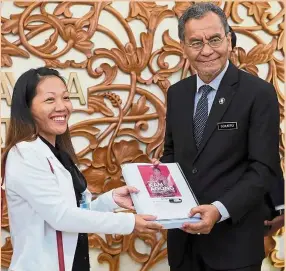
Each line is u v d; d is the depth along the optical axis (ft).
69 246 6.25
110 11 9.42
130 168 6.99
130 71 9.43
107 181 9.42
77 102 9.29
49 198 6.04
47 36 9.28
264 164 6.65
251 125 6.76
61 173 6.28
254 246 6.88
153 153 9.57
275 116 6.82
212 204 6.53
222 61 6.81
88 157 9.39
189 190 6.84
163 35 9.55
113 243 9.48
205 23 6.68
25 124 6.33
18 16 9.10
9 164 6.22
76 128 9.23
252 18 9.90
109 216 6.22
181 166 7.22
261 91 6.80
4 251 9.07
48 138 6.61
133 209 7.14
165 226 6.31
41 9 9.21
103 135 9.34
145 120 9.50
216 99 6.93
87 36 9.24
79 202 6.79
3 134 9.07
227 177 6.84
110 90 9.41
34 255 6.07
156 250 9.59
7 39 9.11
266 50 9.82
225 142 6.79
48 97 6.33
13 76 9.08
